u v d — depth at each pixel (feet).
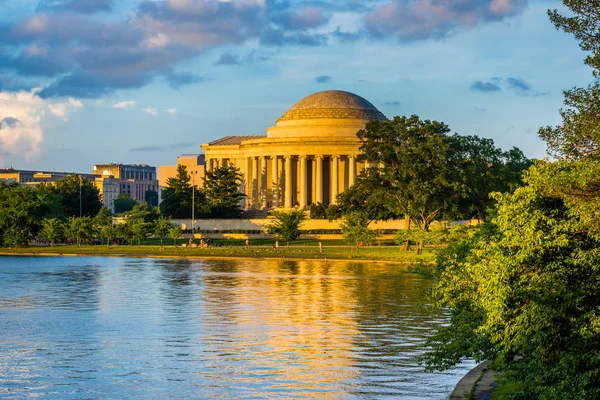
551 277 126.31
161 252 617.62
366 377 178.81
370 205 609.42
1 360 196.75
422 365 190.70
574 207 122.93
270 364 192.24
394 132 610.24
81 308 291.79
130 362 194.49
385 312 277.64
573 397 113.29
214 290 349.61
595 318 115.55
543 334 122.21
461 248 186.19
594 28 159.94
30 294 338.34
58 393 165.17
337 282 381.60
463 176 583.58
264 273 436.76
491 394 151.02
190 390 167.73
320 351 207.51
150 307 294.05
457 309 168.25
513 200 131.23
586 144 156.35
